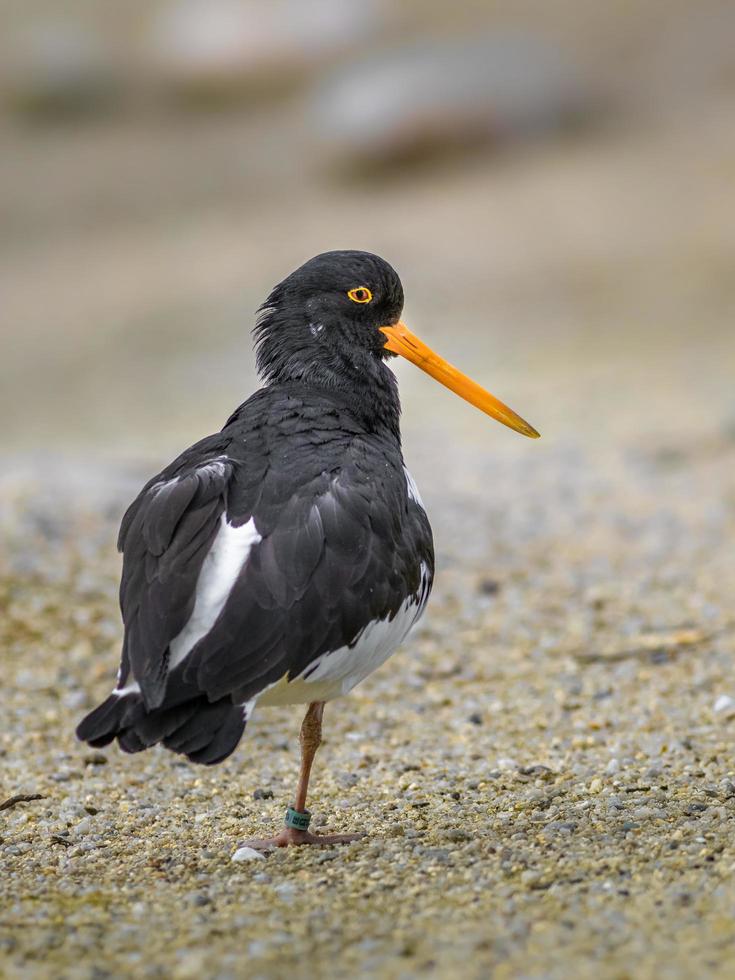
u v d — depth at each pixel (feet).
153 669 21.21
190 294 99.81
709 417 61.52
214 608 21.70
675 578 41.81
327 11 147.43
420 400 71.46
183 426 71.15
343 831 25.94
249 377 81.41
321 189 121.90
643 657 36.19
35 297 104.42
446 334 84.28
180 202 123.65
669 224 100.73
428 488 53.16
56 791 29.01
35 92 144.46
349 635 22.61
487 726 32.55
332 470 23.89
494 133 121.49
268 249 107.76
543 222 104.58
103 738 20.86
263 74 144.05
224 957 19.35
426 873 22.67
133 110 145.38
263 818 27.14
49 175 131.95
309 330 28.02
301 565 22.26
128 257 111.45
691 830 23.99
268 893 22.12
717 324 82.07
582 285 91.81
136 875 23.36
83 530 44.27
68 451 65.21
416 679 35.65
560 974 18.37
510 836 24.47
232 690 21.18
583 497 51.06
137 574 22.91
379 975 18.58
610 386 70.49
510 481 53.93
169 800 28.50
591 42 142.20
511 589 41.63
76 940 20.15
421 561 24.95
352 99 125.59
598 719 32.27
